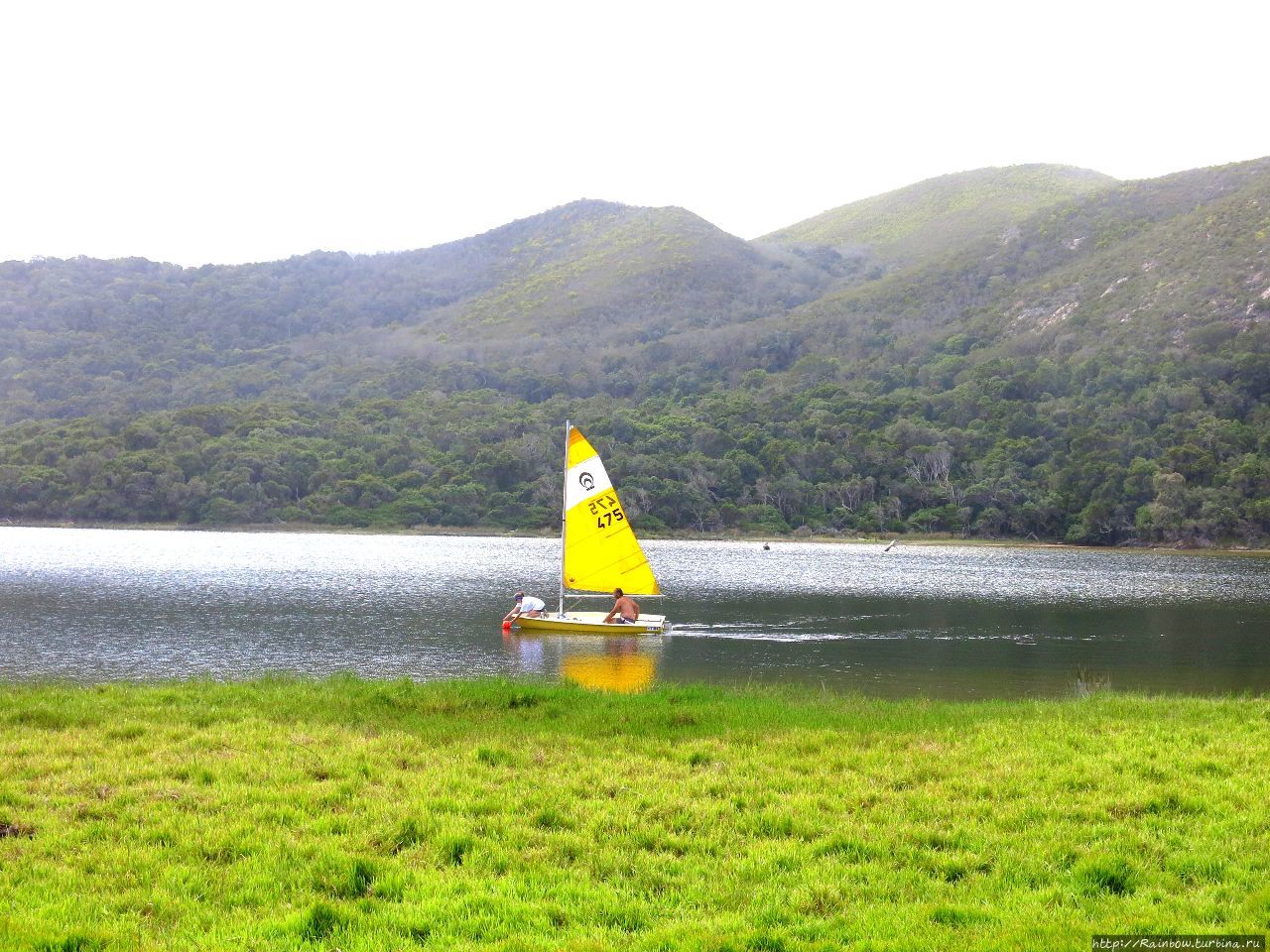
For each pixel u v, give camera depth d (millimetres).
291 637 40125
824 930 9492
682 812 12789
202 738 16094
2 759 14680
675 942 9148
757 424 156875
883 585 69500
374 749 15766
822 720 19344
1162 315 172125
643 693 22781
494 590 61000
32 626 42750
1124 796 13453
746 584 68688
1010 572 84750
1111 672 33531
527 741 16781
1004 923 9656
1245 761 15508
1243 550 115250
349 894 10352
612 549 41938
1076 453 129875
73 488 134250
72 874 10500
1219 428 125625
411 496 137625
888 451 140250
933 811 13047
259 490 134875
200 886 10367
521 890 10375
